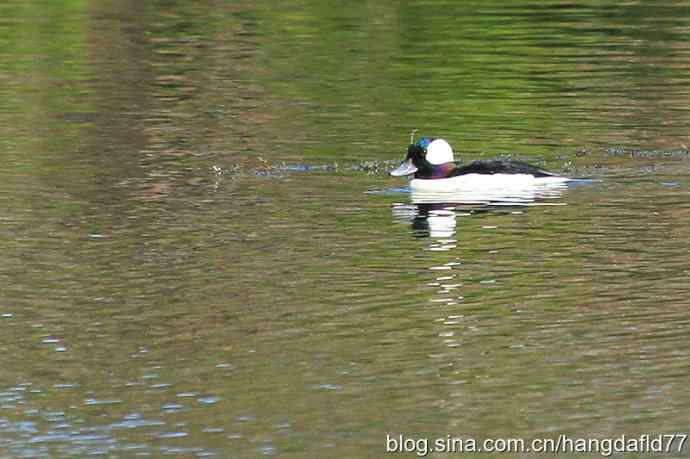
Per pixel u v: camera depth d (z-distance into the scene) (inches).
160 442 438.9
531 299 558.6
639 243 634.2
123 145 843.4
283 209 705.0
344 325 532.1
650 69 1040.2
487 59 1088.8
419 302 557.6
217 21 1259.2
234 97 973.8
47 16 1284.4
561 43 1143.6
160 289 577.9
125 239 652.7
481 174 750.5
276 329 529.3
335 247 637.3
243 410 459.5
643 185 738.2
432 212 697.0
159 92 992.2
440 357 499.8
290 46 1149.1
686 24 1213.7
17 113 930.7
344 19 1266.0
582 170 773.3
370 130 879.1
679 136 845.8
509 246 635.5
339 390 472.7
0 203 717.9
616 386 470.9
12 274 600.1
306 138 858.1
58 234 661.3
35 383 484.7
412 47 1138.0
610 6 1307.8
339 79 1027.3
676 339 510.3
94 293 573.9
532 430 441.7
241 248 636.1
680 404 456.4
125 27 1234.0
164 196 731.4
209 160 807.7
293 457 426.3
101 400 469.7
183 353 507.5
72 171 784.3
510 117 906.1
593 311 542.6
